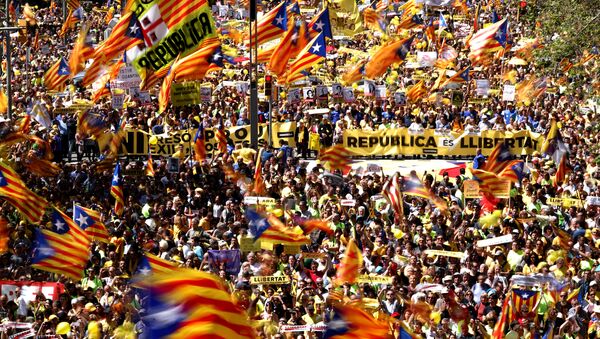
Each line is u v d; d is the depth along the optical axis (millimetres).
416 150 159500
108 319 81625
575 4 167750
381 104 171625
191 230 106250
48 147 136750
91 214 98188
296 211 115500
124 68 156750
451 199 120188
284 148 140875
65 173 125938
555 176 132125
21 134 132000
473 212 116250
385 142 159375
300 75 159875
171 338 37344
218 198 117750
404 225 105188
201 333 37531
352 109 165250
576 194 126125
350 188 120812
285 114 161750
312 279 92750
